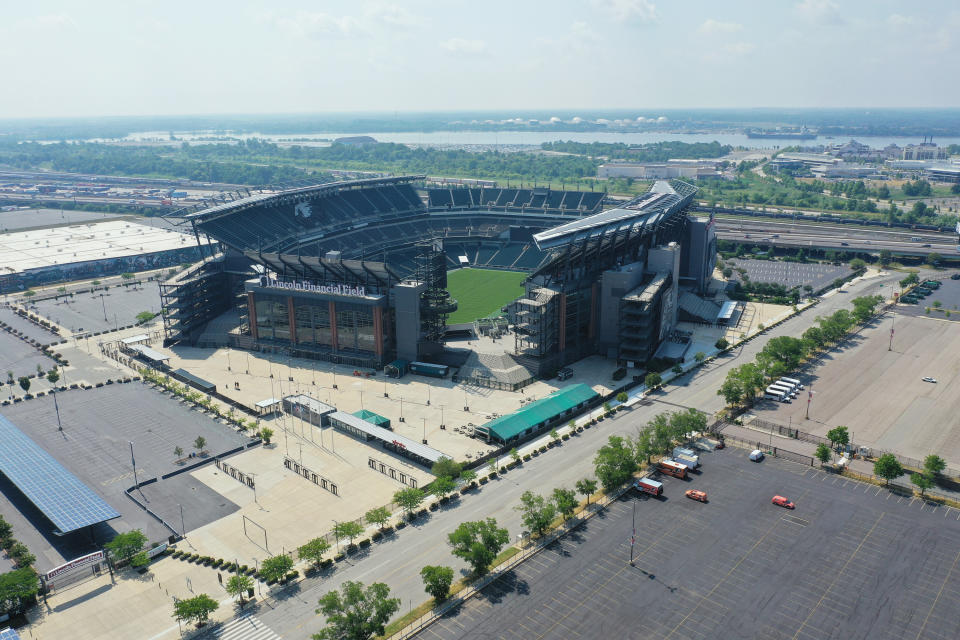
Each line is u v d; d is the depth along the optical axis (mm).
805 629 109625
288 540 136875
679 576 123250
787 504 144375
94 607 119375
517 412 186375
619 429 183000
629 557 129000
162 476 162500
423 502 150500
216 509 148625
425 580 116188
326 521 143000
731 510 144000
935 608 113688
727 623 111312
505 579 123812
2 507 151500
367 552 133250
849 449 168875
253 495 154000
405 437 177500
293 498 152250
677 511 144250
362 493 153750
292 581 125375
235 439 181625
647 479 153000
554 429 184375
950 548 129625
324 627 112875
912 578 121312
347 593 110688
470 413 194000
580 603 116938
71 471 165125
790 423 184500
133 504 151250
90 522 133250
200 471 165250
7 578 118125
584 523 141125
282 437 182750
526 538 136125
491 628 111375
